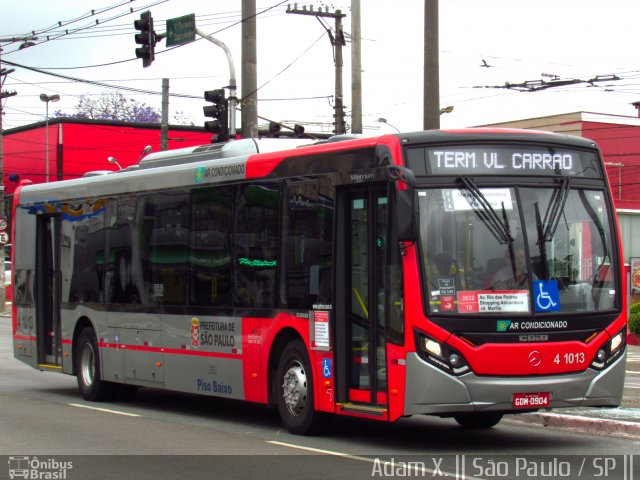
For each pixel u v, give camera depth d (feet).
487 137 33.63
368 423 41.52
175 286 44.70
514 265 32.76
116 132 176.96
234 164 41.60
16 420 42.39
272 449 33.94
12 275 58.65
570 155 34.65
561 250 33.55
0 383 60.18
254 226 40.06
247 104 71.10
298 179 37.83
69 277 53.31
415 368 31.78
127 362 47.98
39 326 55.77
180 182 44.93
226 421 42.37
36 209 56.44
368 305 34.55
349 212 35.88
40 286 55.93
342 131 111.75
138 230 47.65
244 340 40.11
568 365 32.81
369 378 34.37
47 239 56.13
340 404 35.09
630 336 87.45
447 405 31.63
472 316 32.01
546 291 32.89
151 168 47.83
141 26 70.28
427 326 31.73
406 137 33.14
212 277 42.34
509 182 33.40
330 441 35.96
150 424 41.22
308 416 36.83
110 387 50.52
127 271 48.34
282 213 38.52
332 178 36.06
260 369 39.17
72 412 45.62
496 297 32.35
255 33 71.15
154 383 46.01
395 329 32.60
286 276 38.04
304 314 36.83
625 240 144.05
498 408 31.91
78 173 172.65
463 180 32.89
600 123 160.35
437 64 61.67
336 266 35.60
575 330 33.14
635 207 158.20
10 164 185.98
